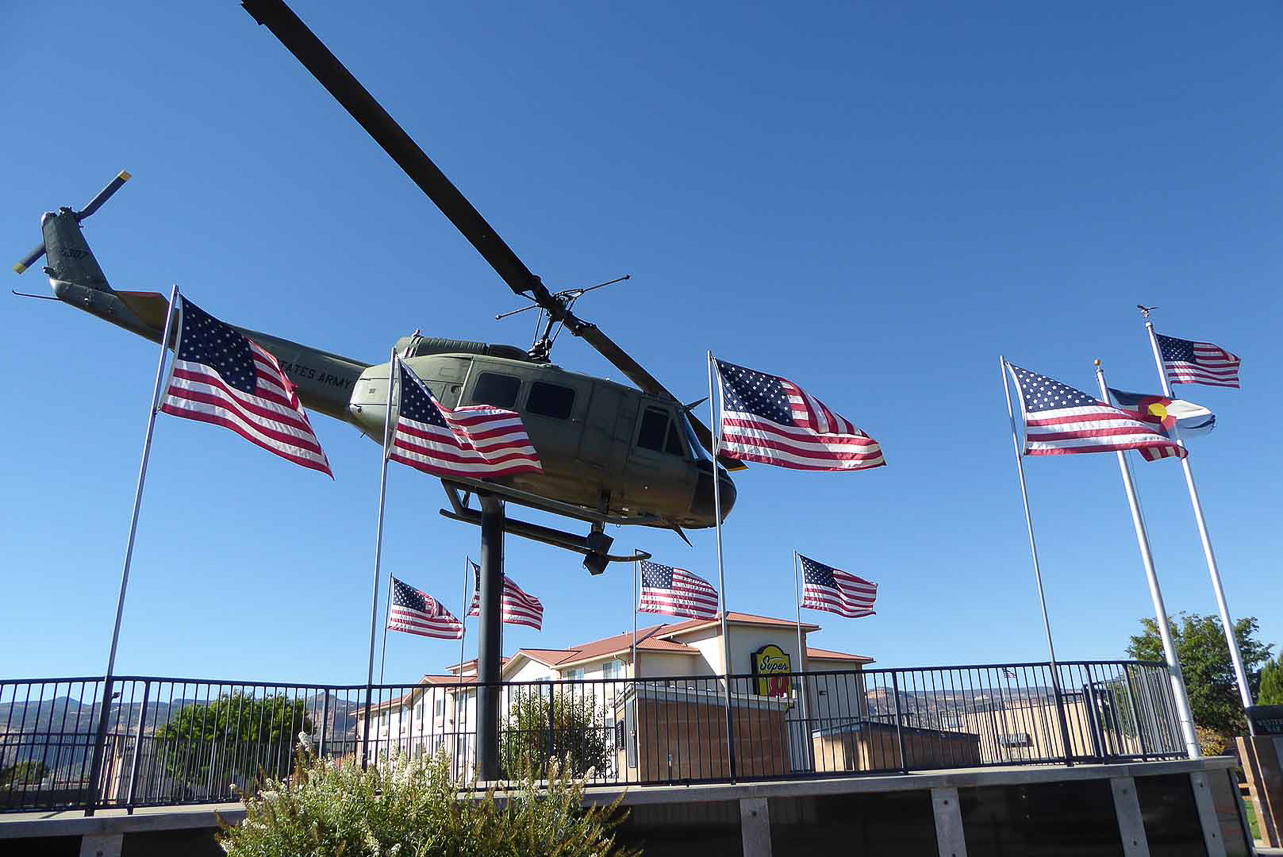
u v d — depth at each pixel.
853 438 13.53
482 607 14.09
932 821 10.78
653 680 11.29
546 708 13.59
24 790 9.34
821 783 10.61
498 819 8.38
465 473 13.02
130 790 9.38
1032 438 13.38
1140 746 12.38
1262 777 14.68
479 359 15.46
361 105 11.81
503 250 14.59
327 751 10.45
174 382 11.20
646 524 15.85
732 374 13.59
